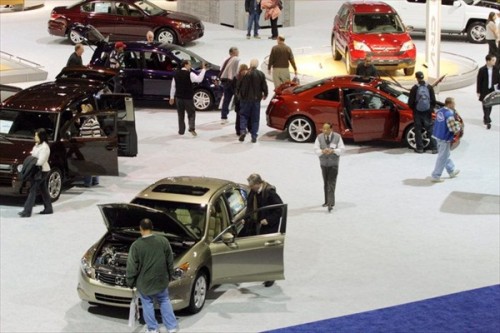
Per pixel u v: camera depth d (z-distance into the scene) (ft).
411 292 43.01
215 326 39.04
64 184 59.16
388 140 68.08
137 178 60.70
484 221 53.11
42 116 56.90
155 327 37.63
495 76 73.56
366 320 39.75
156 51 79.71
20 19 121.08
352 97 67.72
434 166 64.03
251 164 64.03
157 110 81.10
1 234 50.06
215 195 42.96
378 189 58.70
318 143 53.52
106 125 56.65
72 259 46.65
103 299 39.27
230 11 116.37
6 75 85.92
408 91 70.44
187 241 40.60
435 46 84.43
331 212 54.19
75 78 64.75
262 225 42.22
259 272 41.73
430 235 50.72
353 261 46.80
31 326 39.06
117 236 41.39
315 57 98.63
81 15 101.30
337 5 139.33
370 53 86.69
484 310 40.96
